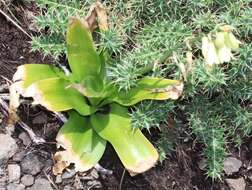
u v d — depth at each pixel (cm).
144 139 57
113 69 58
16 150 63
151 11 63
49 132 64
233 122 64
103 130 58
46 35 64
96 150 58
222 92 64
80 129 59
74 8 62
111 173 64
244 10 64
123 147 57
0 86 64
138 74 58
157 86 58
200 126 62
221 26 48
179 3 62
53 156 63
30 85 56
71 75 58
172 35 60
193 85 60
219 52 48
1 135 63
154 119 58
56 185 62
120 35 62
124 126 59
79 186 63
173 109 63
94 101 59
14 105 59
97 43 63
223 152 62
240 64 59
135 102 58
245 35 61
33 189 62
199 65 58
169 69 61
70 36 55
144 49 60
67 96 58
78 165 57
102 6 59
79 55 56
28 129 63
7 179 61
